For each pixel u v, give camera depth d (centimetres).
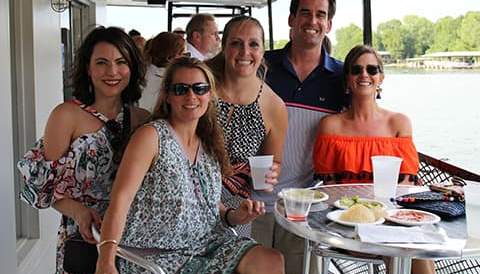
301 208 209
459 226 201
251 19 261
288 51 306
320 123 294
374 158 241
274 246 299
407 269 208
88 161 219
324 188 260
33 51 387
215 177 227
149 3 852
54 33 463
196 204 219
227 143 264
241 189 268
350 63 285
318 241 193
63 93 562
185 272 213
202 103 217
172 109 218
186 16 862
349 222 201
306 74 302
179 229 213
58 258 229
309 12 292
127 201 197
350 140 285
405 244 181
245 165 267
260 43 261
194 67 218
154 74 404
